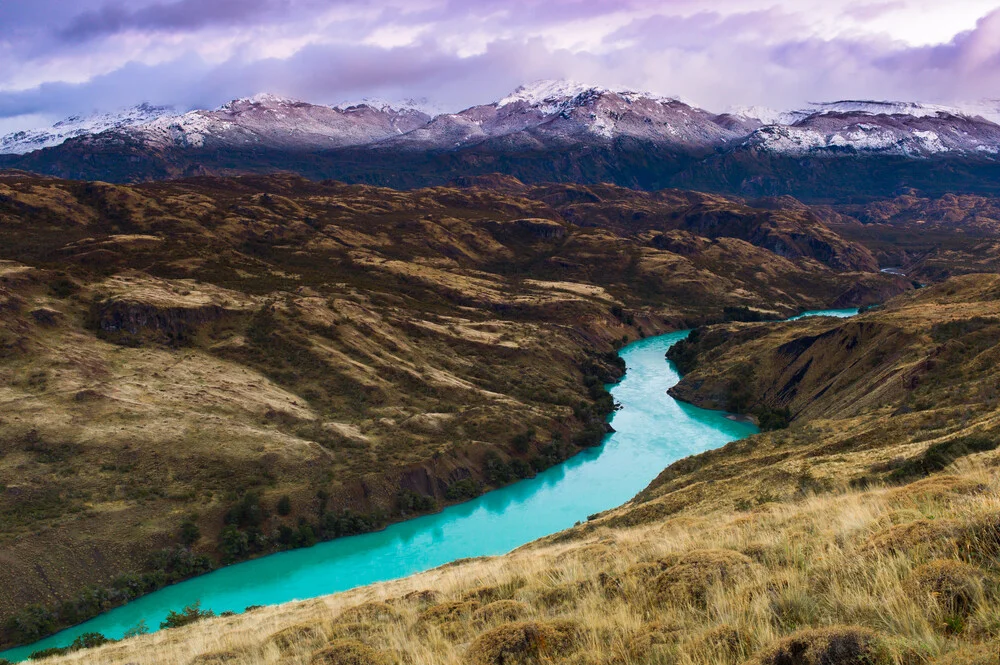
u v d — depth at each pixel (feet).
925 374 294.05
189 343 414.21
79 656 111.75
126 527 260.21
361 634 56.08
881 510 48.16
